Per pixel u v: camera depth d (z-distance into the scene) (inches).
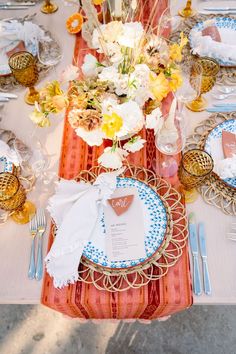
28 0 56.4
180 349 60.7
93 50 49.9
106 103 32.2
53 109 33.7
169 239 34.9
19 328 63.7
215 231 36.6
